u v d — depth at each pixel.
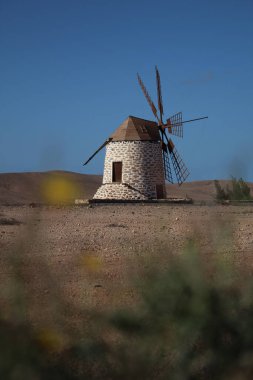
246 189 90.12
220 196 90.00
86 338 8.42
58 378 7.16
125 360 7.81
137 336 8.10
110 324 8.11
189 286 7.90
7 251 18.12
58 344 7.17
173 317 7.81
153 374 7.98
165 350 8.03
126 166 92.06
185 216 45.47
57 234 30.59
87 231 32.53
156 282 7.98
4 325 7.43
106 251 23.62
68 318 9.82
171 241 26.11
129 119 94.38
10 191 126.00
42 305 10.87
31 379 6.73
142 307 8.01
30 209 54.06
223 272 8.57
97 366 8.34
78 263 19.58
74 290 14.62
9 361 6.61
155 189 92.94
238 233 30.39
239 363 7.66
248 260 17.16
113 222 39.44
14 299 7.96
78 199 78.31
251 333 7.67
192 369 8.07
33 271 14.47
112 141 93.56
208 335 7.76
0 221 37.62
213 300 7.80
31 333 7.08
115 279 16.17
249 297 7.99
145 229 34.03
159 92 98.12
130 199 87.31
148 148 93.12
